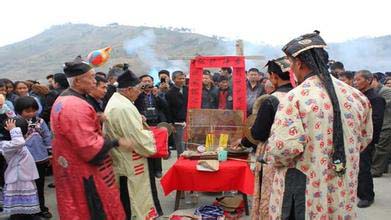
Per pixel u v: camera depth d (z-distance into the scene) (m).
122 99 3.77
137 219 3.81
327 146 2.27
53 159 3.21
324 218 2.27
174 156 9.15
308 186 2.28
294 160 2.34
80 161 3.12
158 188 6.31
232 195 5.53
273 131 2.32
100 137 3.17
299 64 2.41
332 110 2.28
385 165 7.05
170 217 4.69
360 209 5.29
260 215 3.49
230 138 5.03
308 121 2.26
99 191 3.18
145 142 3.71
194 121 5.14
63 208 3.17
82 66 3.19
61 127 3.07
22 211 4.63
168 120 7.35
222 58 5.29
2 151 4.65
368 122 2.54
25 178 4.64
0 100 4.98
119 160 3.77
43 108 6.57
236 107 5.22
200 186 4.51
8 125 4.64
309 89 2.29
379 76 10.41
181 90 7.68
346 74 5.73
